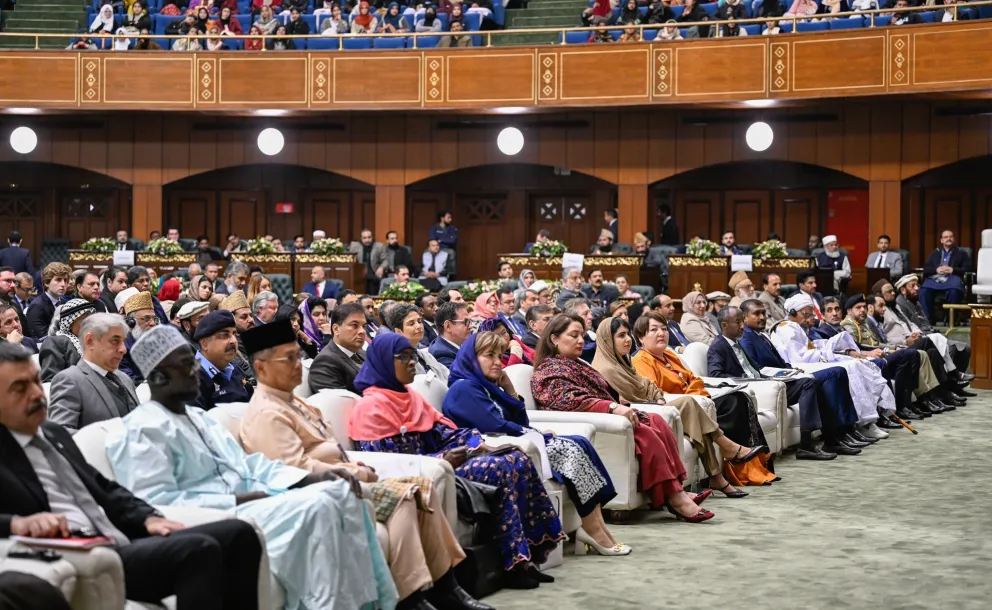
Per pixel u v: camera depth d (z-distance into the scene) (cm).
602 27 1727
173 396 444
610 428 673
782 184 1975
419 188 2036
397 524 469
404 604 470
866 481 828
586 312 911
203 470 445
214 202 2098
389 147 1920
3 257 1667
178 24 1912
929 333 1324
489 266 2073
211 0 1969
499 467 540
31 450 383
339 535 433
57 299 891
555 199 2055
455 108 1783
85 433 427
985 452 958
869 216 1764
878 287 1310
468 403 609
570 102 1752
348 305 674
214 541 374
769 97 1670
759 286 1580
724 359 930
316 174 2091
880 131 1752
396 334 569
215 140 1936
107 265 1700
